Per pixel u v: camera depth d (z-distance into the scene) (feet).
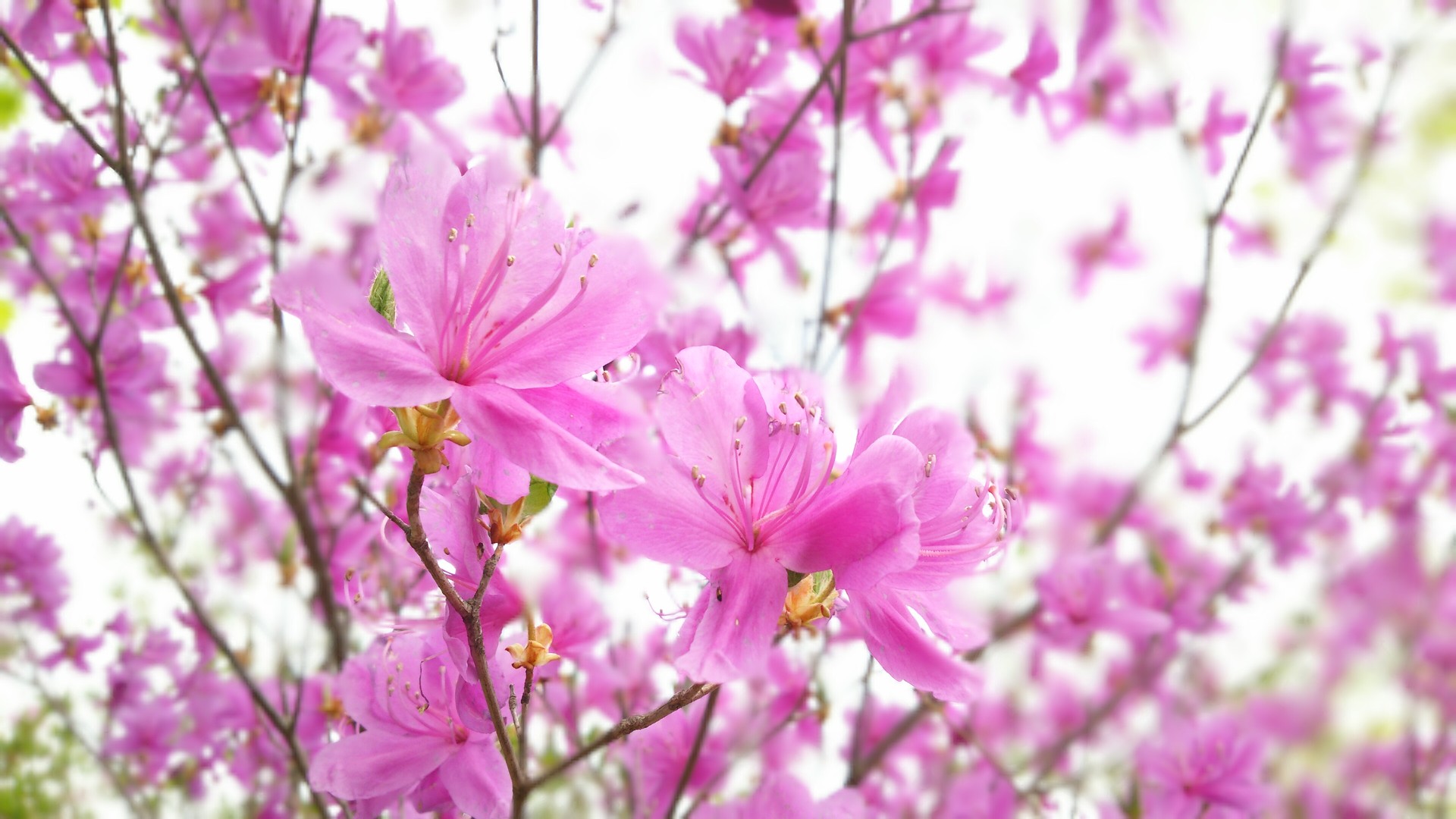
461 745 0.76
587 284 0.69
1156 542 1.91
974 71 1.42
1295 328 1.98
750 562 0.68
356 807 0.79
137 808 1.69
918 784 1.69
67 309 1.18
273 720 1.14
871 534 0.65
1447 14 1.65
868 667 1.42
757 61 1.37
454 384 0.66
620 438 0.68
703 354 0.70
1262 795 1.38
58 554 1.72
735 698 1.44
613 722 1.30
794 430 0.69
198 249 1.47
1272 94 1.45
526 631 0.78
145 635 1.72
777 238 1.40
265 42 1.23
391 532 0.76
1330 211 1.53
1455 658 2.23
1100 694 1.89
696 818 0.91
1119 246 1.84
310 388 1.32
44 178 1.40
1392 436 2.05
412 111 1.31
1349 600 2.26
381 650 0.77
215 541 1.71
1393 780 2.29
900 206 1.41
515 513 0.71
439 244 0.67
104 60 1.40
